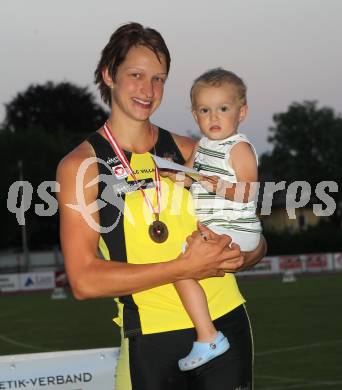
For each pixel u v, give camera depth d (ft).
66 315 81.71
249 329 16.05
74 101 264.72
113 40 15.72
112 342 59.82
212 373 15.28
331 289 101.40
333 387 38.58
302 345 52.49
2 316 84.84
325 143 229.25
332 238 171.63
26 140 201.67
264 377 41.81
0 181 190.39
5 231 191.11
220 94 16.61
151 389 15.24
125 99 15.66
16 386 18.04
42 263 197.77
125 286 14.51
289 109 233.96
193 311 15.17
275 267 142.20
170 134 17.11
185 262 14.48
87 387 18.35
